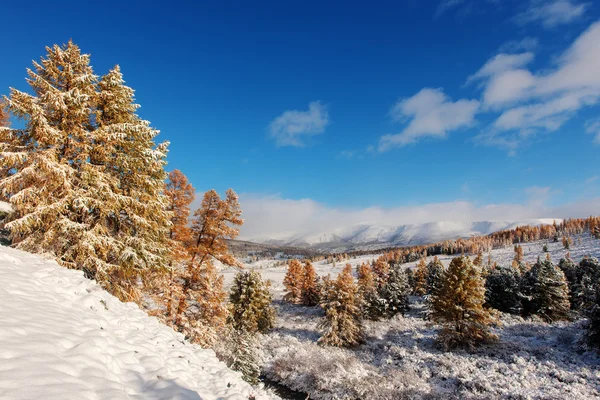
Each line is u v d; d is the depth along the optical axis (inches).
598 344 1121.4
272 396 350.0
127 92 524.1
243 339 823.1
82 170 468.1
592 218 5772.6
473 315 1272.1
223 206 744.3
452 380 1023.0
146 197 536.7
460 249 6141.7
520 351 1192.8
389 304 1920.5
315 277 2401.6
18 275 311.9
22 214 428.5
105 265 469.4
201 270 725.3
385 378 1051.3
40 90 459.2
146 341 306.5
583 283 1876.2
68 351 204.4
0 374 152.6
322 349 1382.9
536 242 5866.1
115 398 177.6
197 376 292.4
